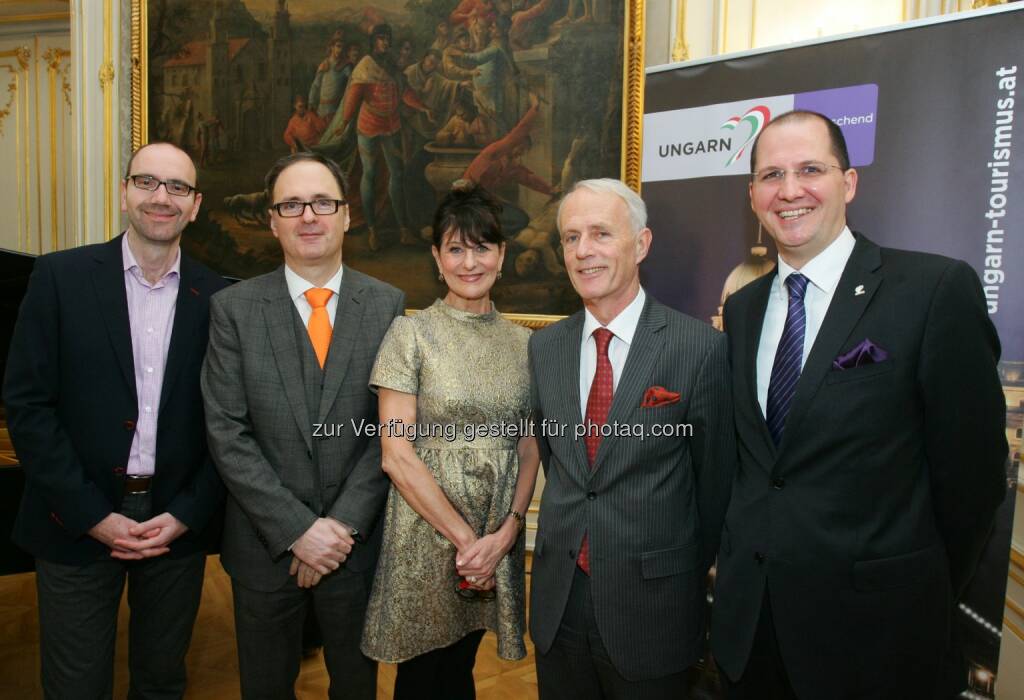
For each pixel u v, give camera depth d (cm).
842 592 129
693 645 139
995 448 135
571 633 142
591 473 139
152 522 169
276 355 165
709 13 323
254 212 408
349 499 163
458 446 159
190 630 187
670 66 243
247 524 166
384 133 380
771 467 137
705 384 138
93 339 167
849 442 129
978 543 142
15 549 196
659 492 137
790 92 221
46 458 159
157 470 172
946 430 128
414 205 380
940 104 199
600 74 342
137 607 181
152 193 169
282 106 395
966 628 188
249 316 167
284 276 176
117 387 169
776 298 150
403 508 162
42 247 622
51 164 616
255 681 167
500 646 158
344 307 172
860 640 129
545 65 350
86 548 166
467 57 362
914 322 128
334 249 171
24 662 244
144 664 182
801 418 133
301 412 163
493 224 163
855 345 131
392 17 372
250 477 157
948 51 198
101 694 173
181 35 405
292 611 167
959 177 198
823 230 139
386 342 165
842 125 212
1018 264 191
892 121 205
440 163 373
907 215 205
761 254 233
